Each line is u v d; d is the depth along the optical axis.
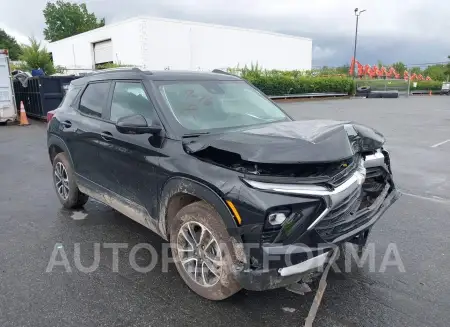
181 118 3.54
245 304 3.12
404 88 40.03
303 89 30.75
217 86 4.21
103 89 4.45
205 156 3.02
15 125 14.52
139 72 4.01
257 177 2.72
